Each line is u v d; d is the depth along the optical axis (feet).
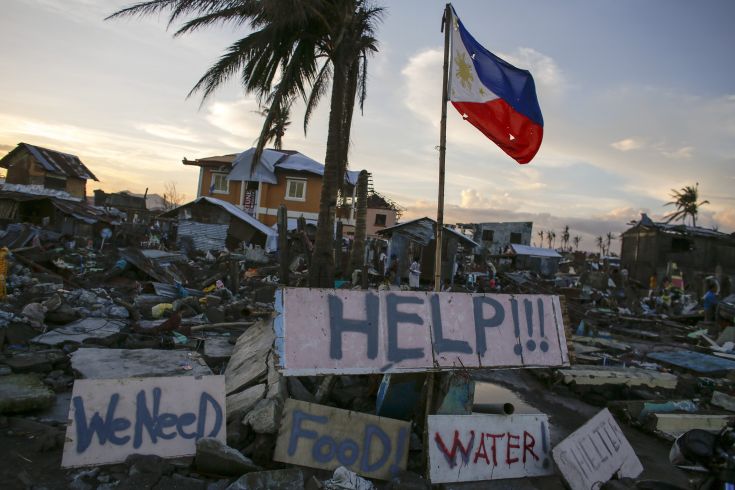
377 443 14.58
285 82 38.78
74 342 23.86
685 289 96.02
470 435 14.97
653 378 26.99
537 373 28.84
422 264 83.05
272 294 45.50
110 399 13.62
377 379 19.80
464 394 15.98
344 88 41.45
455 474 14.42
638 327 60.13
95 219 90.63
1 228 82.38
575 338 42.34
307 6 35.63
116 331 26.48
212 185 121.90
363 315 15.49
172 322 28.02
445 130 19.90
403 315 16.01
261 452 14.34
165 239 99.86
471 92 21.31
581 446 15.24
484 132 21.91
